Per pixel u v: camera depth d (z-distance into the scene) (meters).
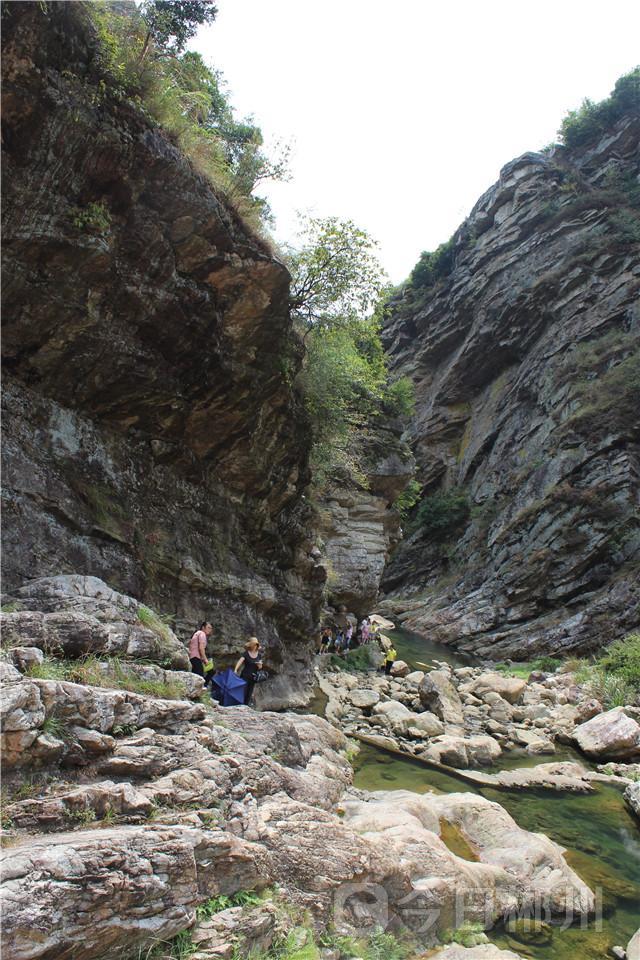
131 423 10.05
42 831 3.46
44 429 8.51
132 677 5.44
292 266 14.05
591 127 50.84
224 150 12.52
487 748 11.84
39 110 7.19
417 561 46.62
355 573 25.02
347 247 13.98
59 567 7.95
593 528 31.59
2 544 7.28
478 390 51.59
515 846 6.71
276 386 12.34
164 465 10.91
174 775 4.44
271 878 4.32
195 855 3.82
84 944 3.04
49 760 3.84
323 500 24.27
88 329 8.62
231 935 3.70
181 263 9.59
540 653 28.50
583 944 5.53
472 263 53.03
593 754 12.95
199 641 8.88
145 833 3.55
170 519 10.70
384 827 5.82
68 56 7.44
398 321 60.31
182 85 11.09
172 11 9.03
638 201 45.09
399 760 10.63
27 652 4.54
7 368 8.13
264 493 13.70
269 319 11.09
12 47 6.78
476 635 32.28
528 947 5.37
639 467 32.72
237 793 4.82
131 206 8.56
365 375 19.70
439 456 50.88
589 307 42.59
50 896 2.93
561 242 46.50
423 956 4.78
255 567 13.71
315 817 5.12
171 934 3.46
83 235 8.00
